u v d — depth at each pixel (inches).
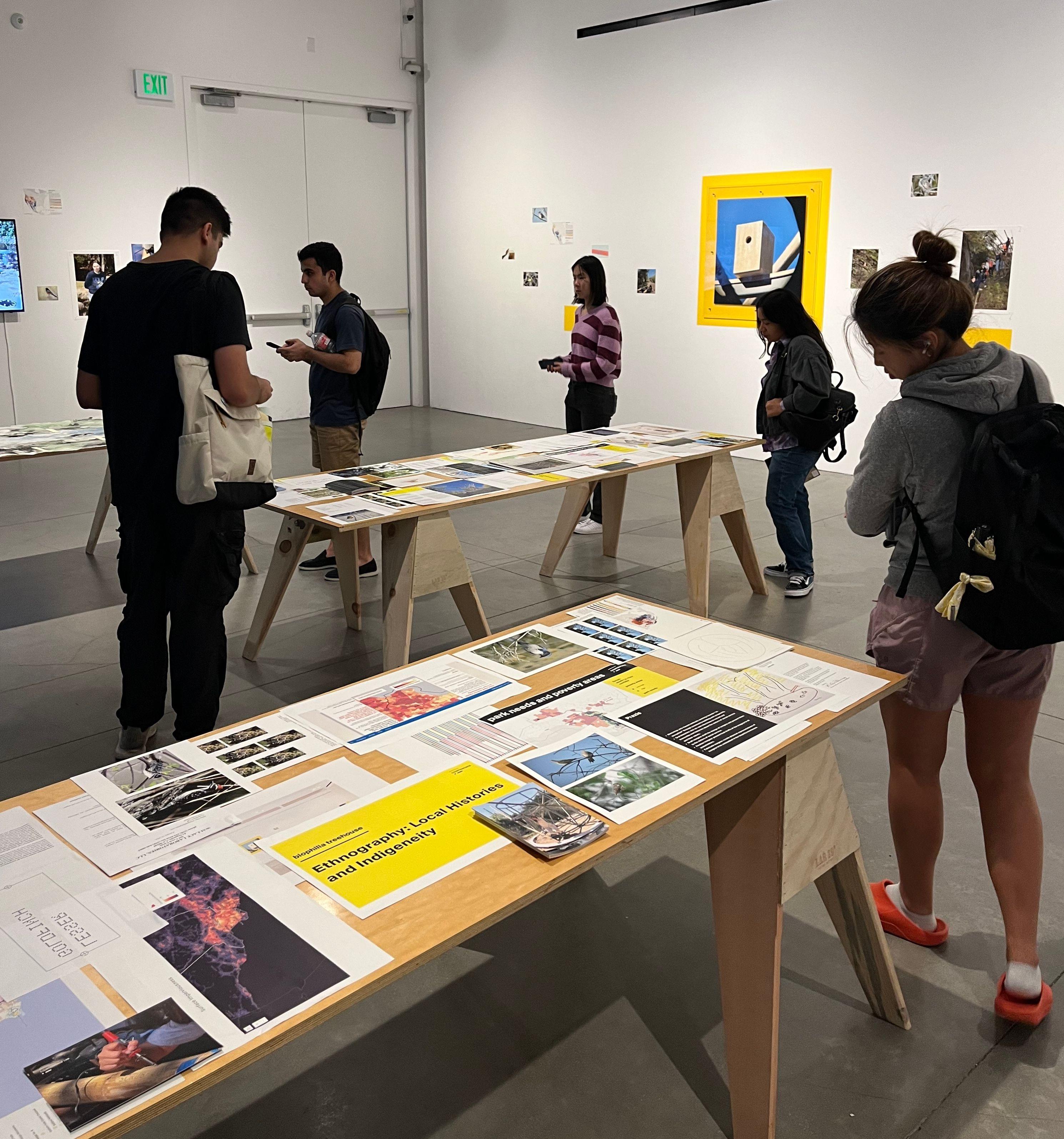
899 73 279.4
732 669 77.5
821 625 174.9
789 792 67.0
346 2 388.5
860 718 138.5
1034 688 78.2
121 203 349.1
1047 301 263.7
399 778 61.6
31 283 335.0
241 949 46.2
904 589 78.4
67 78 329.7
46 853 53.9
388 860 53.0
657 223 344.8
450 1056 79.7
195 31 353.4
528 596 190.7
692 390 346.3
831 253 303.1
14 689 148.0
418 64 410.9
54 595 190.2
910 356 75.9
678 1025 83.0
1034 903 81.2
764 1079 68.9
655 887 101.9
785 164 307.9
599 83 351.3
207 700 119.1
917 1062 78.7
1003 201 266.7
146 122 349.1
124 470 113.5
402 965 45.2
